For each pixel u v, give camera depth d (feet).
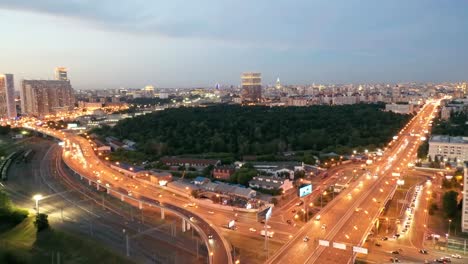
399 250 533.55
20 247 582.35
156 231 622.13
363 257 511.81
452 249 536.01
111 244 572.51
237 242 558.56
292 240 560.20
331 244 535.19
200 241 578.25
